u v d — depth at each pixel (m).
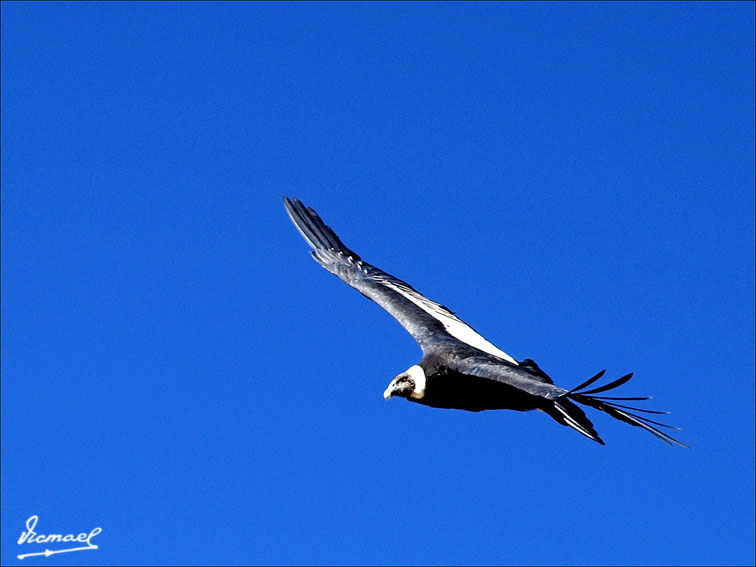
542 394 12.70
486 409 15.40
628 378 11.50
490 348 15.70
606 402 12.27
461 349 15.37
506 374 13.81
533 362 15.13
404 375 15.39
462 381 15.03
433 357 15.35
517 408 15.16
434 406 15.49
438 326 16.31
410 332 16.27
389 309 16.97
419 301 17.19
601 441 13.49
